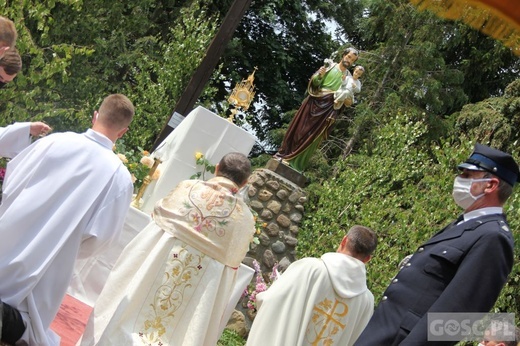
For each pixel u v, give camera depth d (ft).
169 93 64.39
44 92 47.91
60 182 15.20
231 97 31.68
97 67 61.93
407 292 13.32
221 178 17.72
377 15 79.05
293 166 43.68
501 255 12.85
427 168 43.06
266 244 41.70
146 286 16.84
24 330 14.87
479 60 78.13
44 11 39.65
